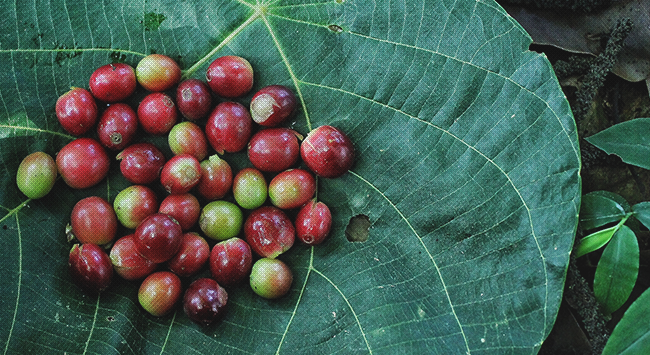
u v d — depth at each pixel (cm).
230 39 42
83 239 41
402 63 42
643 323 40
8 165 42
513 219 41
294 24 42
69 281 42
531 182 41
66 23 42
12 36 42
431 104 42
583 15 43
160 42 42
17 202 42
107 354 41
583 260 43
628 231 41
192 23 42
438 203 41
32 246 41
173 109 42
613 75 44
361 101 42
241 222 42
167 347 41
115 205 42
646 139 41
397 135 42
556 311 40
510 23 41
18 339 41
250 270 42
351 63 42
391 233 42
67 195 42
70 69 42
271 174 42
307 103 42
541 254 41
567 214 41
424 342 41
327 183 42
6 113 42
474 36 42
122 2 42
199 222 42
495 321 41
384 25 42
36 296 41
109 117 41
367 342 41
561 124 41
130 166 41
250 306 42
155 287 41
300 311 42
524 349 40
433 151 42
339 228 42
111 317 41
